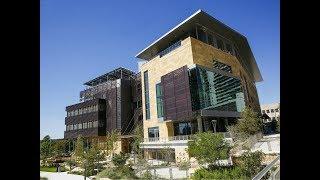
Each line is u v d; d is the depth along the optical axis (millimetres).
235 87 55844
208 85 47531
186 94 45344
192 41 49062
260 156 20734
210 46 53844
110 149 57156
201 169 22141
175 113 47406
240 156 22172
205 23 55719
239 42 69000
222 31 60969
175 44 53531
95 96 80562
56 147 57531
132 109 75000
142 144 49438
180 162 32969
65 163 45062
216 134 24172
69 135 80000
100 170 34469
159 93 55094
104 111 75250
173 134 51344
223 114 48938
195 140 25297
